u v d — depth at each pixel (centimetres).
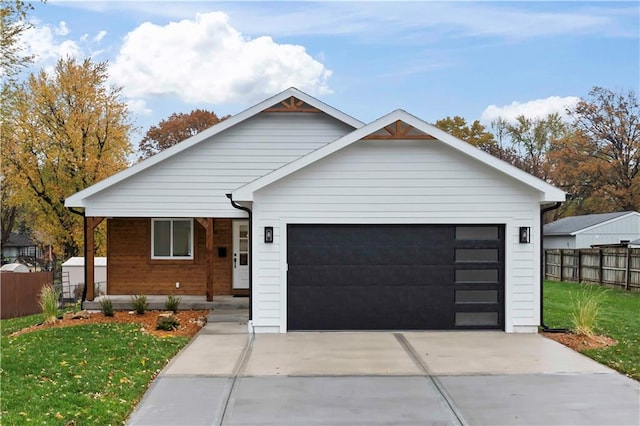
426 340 1102
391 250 1209
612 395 744
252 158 1545
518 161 4850
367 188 1204
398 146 1206
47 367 843
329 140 1555
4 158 2452
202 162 1538
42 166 2538
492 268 1208
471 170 1205
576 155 4222
